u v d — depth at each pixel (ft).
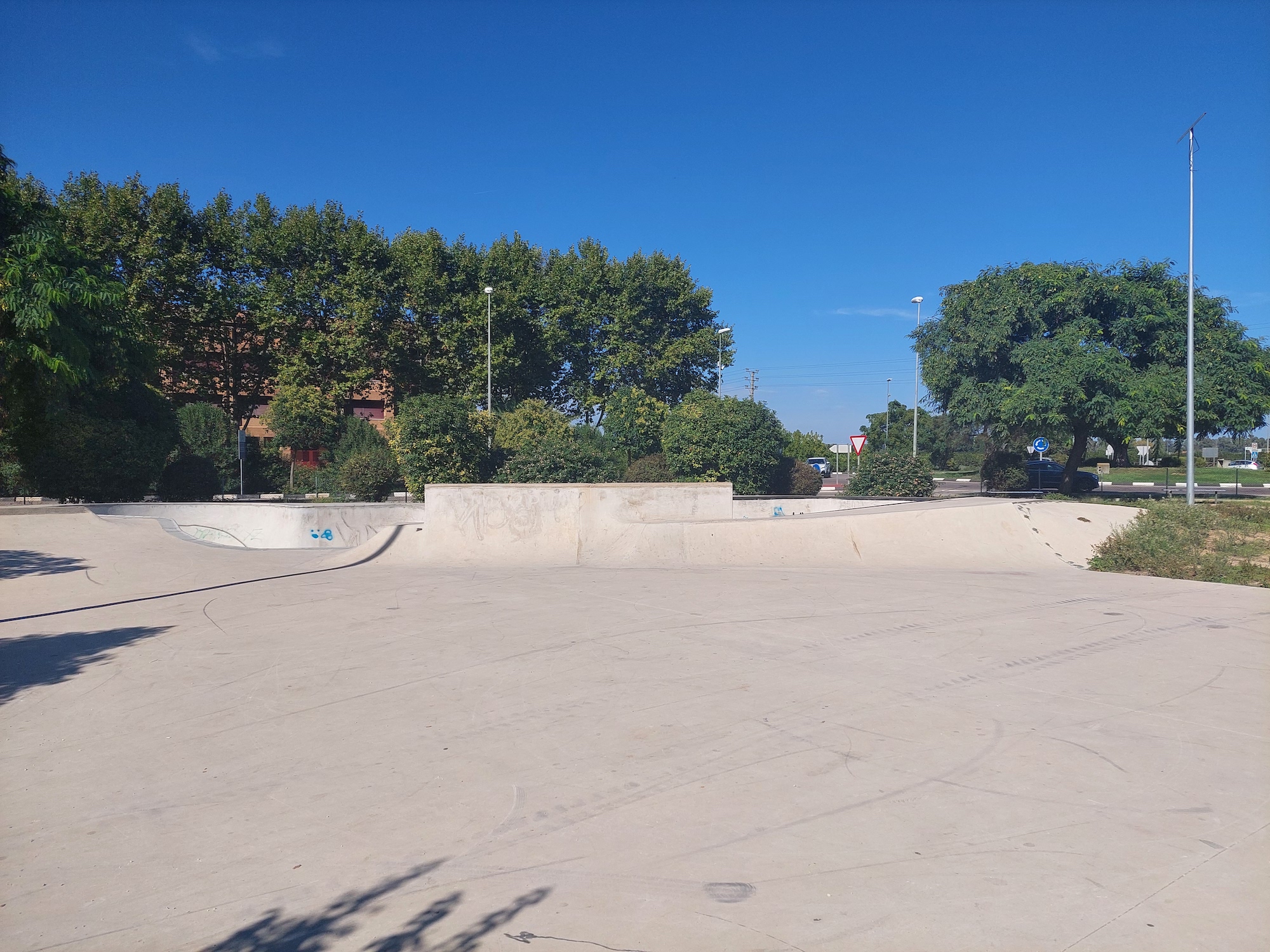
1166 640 25.02
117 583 35.68
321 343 110.63
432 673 21.71
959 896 10.83
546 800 13.97
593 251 134.00
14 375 53.93
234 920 10.55
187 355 110.52
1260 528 45.24
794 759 15.61
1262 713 18.12
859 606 30.27
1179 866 11.55
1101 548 42.63
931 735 16.84
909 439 189.57
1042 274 88.94
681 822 13.08
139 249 100.42
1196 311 87.61
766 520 44.37
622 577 37.27
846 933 10.04
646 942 9.91
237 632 26.61
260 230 110.63
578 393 131.34
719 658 23.02
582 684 20.54
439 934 10.14
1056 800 13.73
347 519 60.49
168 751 16.47
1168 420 83.30
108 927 10.42
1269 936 9.89
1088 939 9.86
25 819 13.52
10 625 28.09
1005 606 30.25
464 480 81.87
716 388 142.72
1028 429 91.76
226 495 98.07
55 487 64.69
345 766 15.58
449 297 116.47
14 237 52.31
